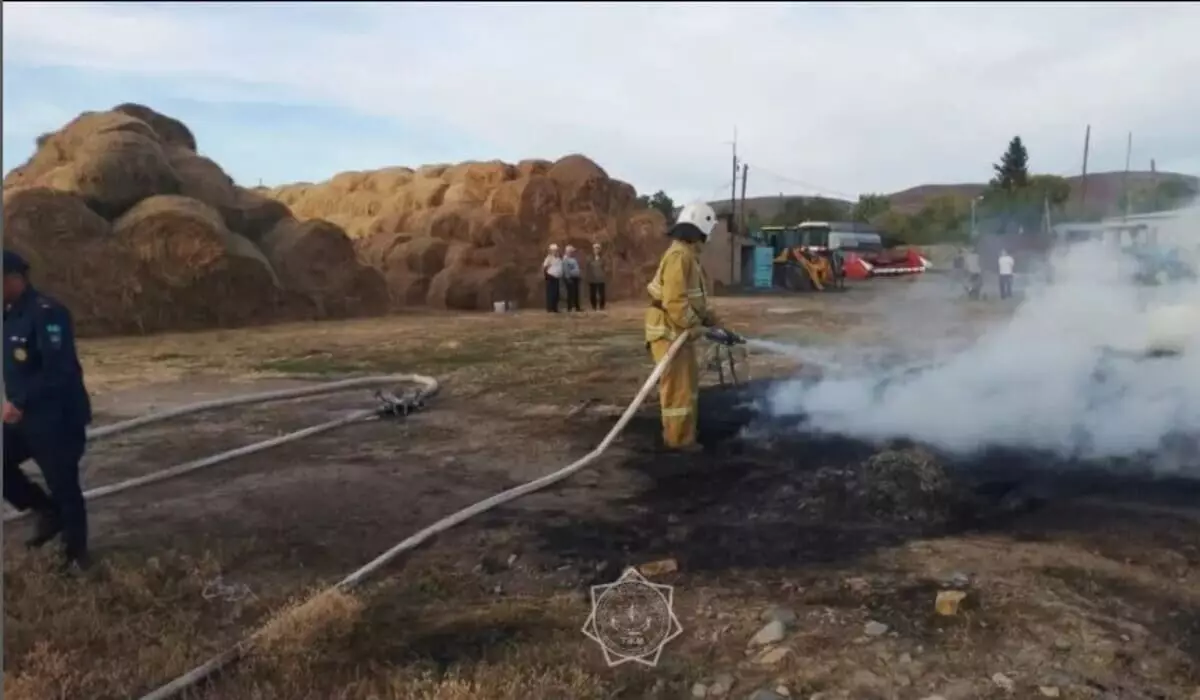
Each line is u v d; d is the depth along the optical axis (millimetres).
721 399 9180
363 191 38594
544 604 4504
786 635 4059
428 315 25047
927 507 5668
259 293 21500
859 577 4707
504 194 32344
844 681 3658
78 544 4938
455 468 7207
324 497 6438
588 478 6770
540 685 3600
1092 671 3668
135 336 19109
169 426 9008
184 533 5656
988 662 3760
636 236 34906
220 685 3721
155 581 4781
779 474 6594
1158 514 5547
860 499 5844
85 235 19500
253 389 11484
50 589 4586
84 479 7000
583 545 5355
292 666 3812
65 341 4820
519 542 5426
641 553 5199
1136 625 4066
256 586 4809
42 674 3730
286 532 5688
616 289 32406
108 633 4141
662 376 7387
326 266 23969
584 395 10258
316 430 8469
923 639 3986
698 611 4367
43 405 4789
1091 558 4887
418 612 4441
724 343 7473
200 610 4484
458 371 12578
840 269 35500
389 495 6480
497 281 27828
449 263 28875
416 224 31781
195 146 27641
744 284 36219
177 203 20906
